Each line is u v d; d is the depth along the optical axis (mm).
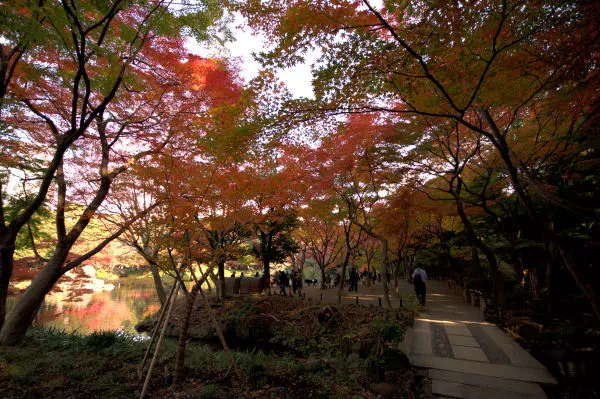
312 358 8961
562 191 11031
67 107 9414
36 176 10297
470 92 6301
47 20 5352
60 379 5953
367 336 10203
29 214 8930
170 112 9242
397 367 6902
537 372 6852
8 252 8766
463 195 15258
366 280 30016
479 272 23172
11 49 7305
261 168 8781
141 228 6711
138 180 7691
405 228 17375
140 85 8180
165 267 6359
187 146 8383
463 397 5770
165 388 6012
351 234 24609
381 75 5312
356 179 15203
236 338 14188
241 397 5672
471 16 4527
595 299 5984
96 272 38562
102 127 9617
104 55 6336
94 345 8195
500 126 10117
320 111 5777
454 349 8578
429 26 4570
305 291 23594
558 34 5234
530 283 16562
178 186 6590
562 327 10375
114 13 5699
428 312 13922
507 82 6008
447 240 22859
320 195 14766
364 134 11797
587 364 6754
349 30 4812
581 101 6887
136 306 24484
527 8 4648
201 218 7008
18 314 8680
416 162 12141
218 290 17859
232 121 6461
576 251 12898
